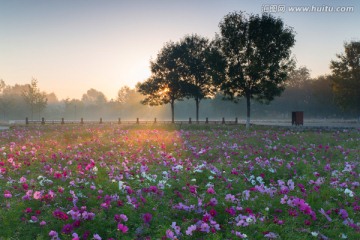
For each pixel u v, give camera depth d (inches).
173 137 899.4
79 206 299.7
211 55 1706.4
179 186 366.6
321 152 640.4
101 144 730.8
